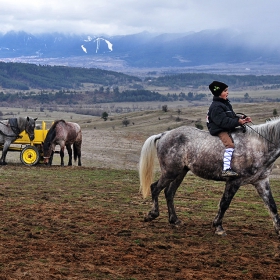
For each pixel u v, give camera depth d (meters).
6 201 13.36
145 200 14.62
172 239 9.48
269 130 9.66
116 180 19.22
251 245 9.19
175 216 10.89
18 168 22.64
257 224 11.41
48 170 22.17
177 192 16.45
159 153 10.87
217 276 7.00
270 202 9.95
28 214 11.52
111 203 13.83
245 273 7.25
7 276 6.53
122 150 43.34
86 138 51.31
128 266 7.39
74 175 20.52
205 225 11.02
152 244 8.95
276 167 32.16
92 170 22.72
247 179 9.89
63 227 10.21
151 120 127.81
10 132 23.95
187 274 7.04
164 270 7.27
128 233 9.77
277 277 7.07
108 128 122.00
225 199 10.01
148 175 10.98
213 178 10.23
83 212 12.16
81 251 8.23
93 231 9.89
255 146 9.77
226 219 11.95
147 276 6.91
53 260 7.54
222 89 10.16
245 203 14.64
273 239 9.77
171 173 10.70
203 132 10.52
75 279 6.61
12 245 8.38
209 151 10.10
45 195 14.84
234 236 9.96
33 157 24.25
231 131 10.14
